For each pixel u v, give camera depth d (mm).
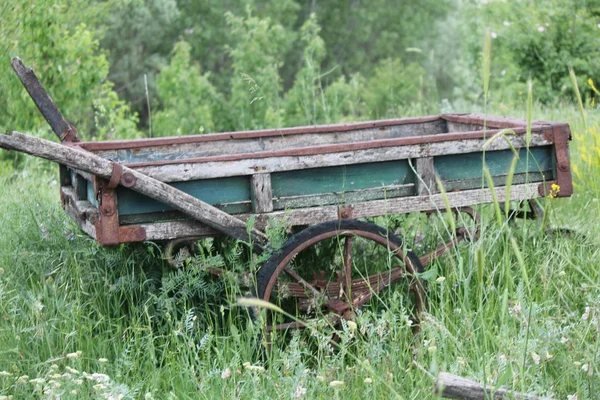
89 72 13164
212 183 4992
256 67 20797
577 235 5918
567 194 5516
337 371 4543
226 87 39969
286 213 5012
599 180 7348
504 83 15055
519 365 4047
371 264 5742
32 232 6211
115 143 6117
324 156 5051
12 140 4527
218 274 5102
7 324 5117
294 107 19500
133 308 5199
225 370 4414
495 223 5652
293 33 40500
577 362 4188
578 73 13938
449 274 5312
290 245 4957
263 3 41531
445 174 5344
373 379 4242
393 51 46625
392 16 46750
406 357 4754
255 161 4973
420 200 5273
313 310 5184
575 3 14055
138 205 4891
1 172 9805
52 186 8539
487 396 3676
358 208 5168
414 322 5207
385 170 5234
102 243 4805
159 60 38125
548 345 4363
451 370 4262
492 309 4910
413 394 4301
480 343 4664
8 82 12141
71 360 4773
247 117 21094
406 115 13406
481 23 17375
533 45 14219
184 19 40156
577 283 5402
